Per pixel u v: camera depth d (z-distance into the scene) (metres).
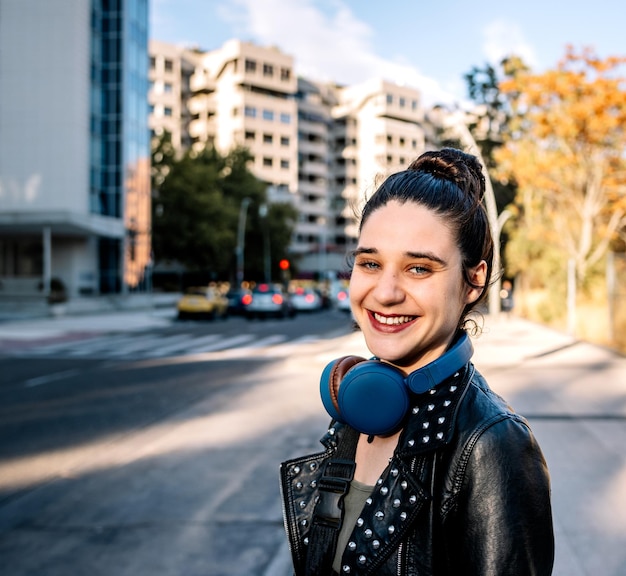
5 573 3.50
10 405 8.39
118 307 36.34
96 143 37.38
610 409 7.15
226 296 33.94
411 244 0.95
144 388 9.55
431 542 0.87
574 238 21.33
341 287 46.25
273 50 81.25
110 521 4.23
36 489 4.92
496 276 1.20
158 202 43.75
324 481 1.01
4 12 34.84
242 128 78.69
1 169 35.06
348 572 0.91
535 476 0.87
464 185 1.03
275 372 10.99
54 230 33.28
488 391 0.95
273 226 56.56
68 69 34.81
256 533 3.99
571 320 16.48
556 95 17.69
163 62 78.44
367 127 88.81
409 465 0.91
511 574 0.82
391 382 0.93
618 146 17.94
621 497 4.29
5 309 30.48
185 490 4.80
